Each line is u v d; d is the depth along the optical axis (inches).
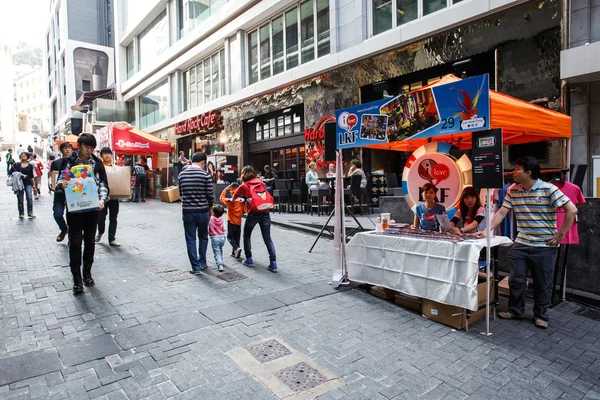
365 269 192.7
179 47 848.3
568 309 178.4
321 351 133.6
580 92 285.6
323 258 265.0
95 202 184.4
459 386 113.6
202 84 826.2
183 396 106.2
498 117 158.4
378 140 186.7
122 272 223.5
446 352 134.7
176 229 366.9
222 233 237.0
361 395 108.1
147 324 152.4
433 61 385.4
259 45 649.6
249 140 684.1
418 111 166.9
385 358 129.5
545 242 155.6
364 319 163.0
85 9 1568.7
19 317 157.9
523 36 317.7
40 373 116.2
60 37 1737.2
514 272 163.8
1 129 3326.8
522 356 133.0
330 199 435.8
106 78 1577.3
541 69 307.3
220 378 115.3
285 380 114.7
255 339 141.5
